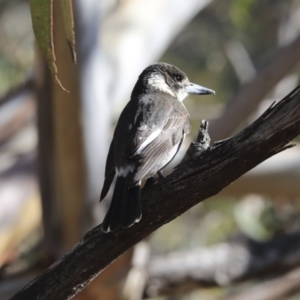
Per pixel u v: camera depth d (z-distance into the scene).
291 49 12.70
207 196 6.68
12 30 19.97
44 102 10.89
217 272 13.18
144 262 12.31
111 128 13.17
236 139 6.46
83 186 11.16
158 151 8.05
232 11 18.19
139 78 9.98
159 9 13.64
